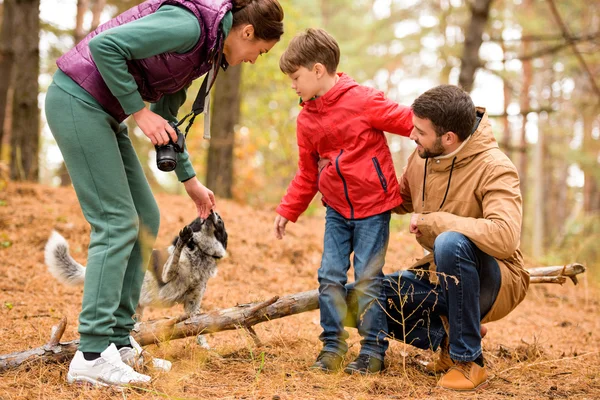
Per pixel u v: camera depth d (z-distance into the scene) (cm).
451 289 292
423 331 334
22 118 801
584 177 2042
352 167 321
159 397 262
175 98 316
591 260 920
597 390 305
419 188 324
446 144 299
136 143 1489
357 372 307
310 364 325
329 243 332
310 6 1795
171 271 340
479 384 300
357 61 2100
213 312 338
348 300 331
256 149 1456
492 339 446
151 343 328
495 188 294
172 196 830
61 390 268
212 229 373
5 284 478
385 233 325
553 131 1886
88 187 273
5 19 989
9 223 618
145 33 256
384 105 320
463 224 289
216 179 922
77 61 272
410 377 317
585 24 1636
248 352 343
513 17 1489
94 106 272
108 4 1513
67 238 604
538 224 1991
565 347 434
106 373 271
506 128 1920
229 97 920
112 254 272
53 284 492
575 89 2038
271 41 294
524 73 1856
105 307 271
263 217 788
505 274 302
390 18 1956
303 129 335
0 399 253
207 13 270
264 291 531
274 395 268
